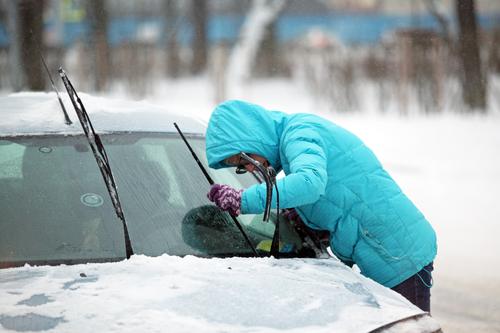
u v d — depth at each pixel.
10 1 58.09
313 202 10.07
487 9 90.94
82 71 74.38
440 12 69.56
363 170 10.65
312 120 10.73
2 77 68.50
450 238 23.22
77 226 9.64
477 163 36.25
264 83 82.69
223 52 72.25
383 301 8.82
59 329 7.54
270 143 10.41
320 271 9.24
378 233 10.62
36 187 10.05
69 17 82.12
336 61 62.72
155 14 108.69
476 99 56.19
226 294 8.28
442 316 15.92
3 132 10.88
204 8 101.06
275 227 10.11
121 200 10.13
